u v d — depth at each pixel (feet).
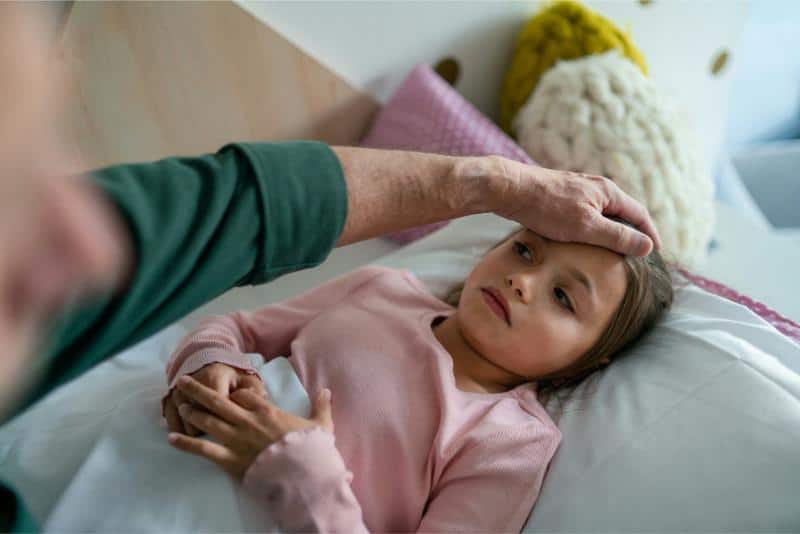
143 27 3.39
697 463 2.09
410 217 2.15
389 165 2.06
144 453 2.07
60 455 2.11
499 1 4.36
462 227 3.60
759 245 4.48
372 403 2.43
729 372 2.33
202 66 3.63
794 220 5.97
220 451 1.98
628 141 3.70
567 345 2.67
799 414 2.09
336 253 4.03
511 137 4.49
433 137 3.92
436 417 2.46
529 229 2.63
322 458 1.98
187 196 1.50
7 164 0.83
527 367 2.75
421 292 3.07
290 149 1.76
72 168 0.99
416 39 4.25
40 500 2.00
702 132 5.41
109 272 1.07
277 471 1.93
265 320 2.91
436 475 2.35
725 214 4.91
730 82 5.40
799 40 5.96
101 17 3.26
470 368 2.82
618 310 2.68
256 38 3.69
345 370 2.52
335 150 2.00
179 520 1.90
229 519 1.93
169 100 3.63
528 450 2.36
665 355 2.59
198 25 3.51
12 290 0.91
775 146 6.01
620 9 4.68
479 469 2.31
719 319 2.71
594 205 2.44
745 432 2.10
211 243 1.52
